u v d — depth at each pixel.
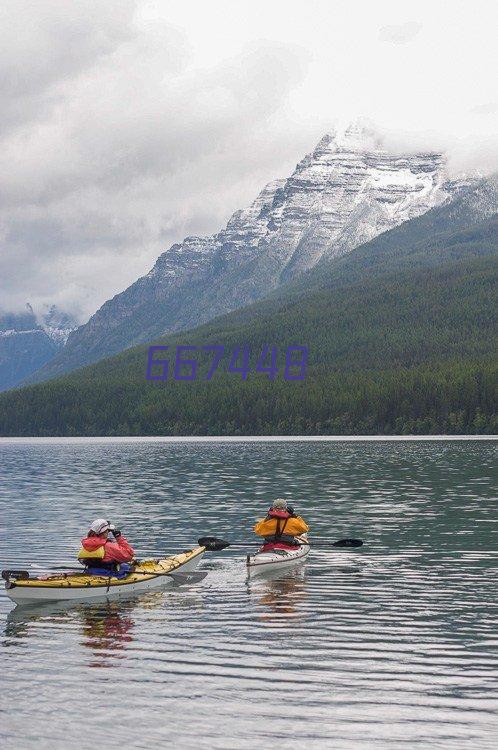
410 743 17.00
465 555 36.38
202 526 47.06
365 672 20.84
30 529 47.06
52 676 20.95
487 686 19.78
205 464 108.25
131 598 29.16
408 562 34.97
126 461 122.44
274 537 35.34
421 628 24.55
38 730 17.84
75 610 27.53
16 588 28.28
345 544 35.81
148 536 43.56
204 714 18.52
